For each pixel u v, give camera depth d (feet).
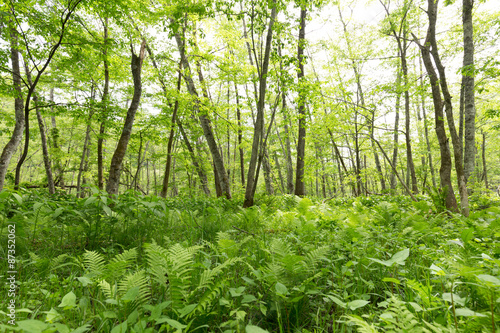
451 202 16.99
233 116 48.70
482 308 4.37
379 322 4.16
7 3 17.46
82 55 23.25
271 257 6.12
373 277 6.14
